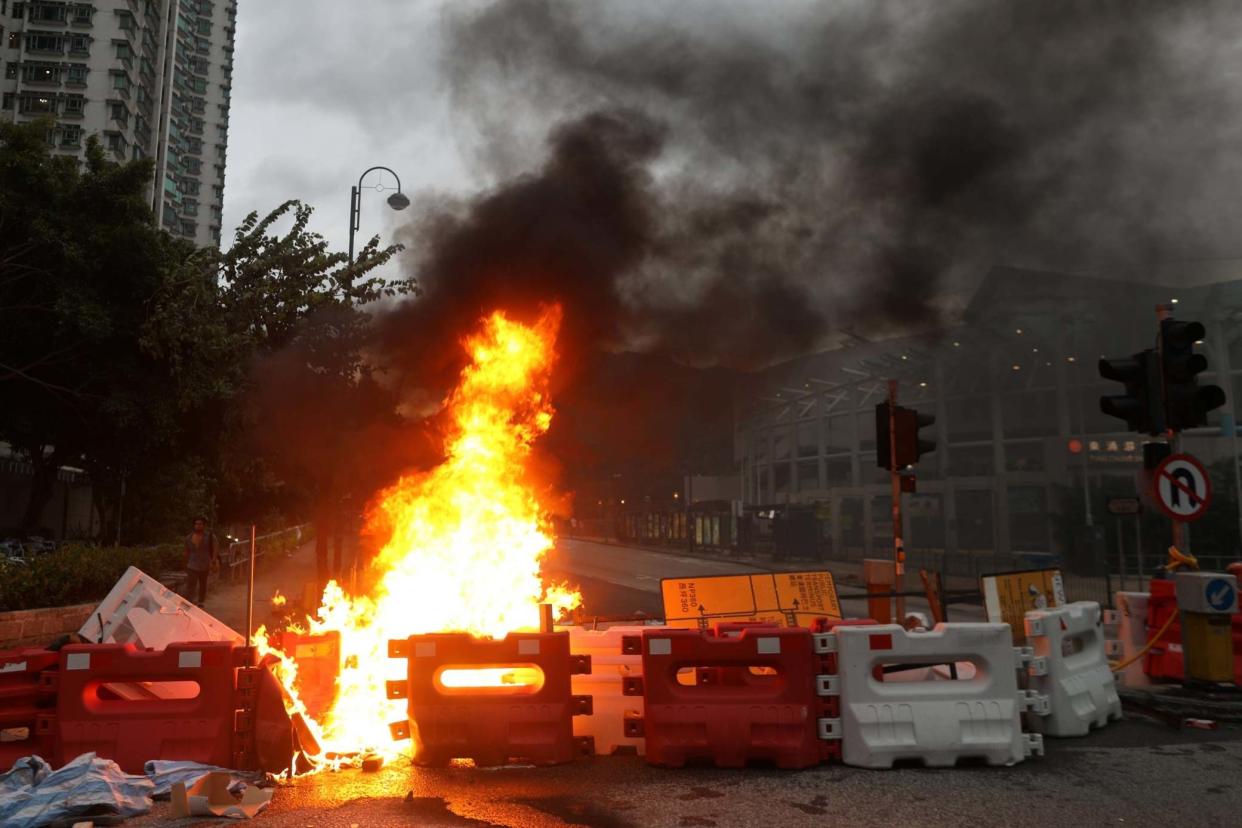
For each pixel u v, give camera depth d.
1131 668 8.66
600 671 6.05
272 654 6.01
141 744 5.26
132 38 64.81
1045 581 9.62
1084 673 6.66
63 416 18.45
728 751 5.42
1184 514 8.44
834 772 5.33
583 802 4.74
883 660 5.55
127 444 18.19
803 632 5.59
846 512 34.19
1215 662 7.42
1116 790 4.95
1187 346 8.41
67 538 20.25
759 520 35.34
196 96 104.00
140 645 6.61
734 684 6.23
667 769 5.45
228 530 23.94
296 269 14.40
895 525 10.45
